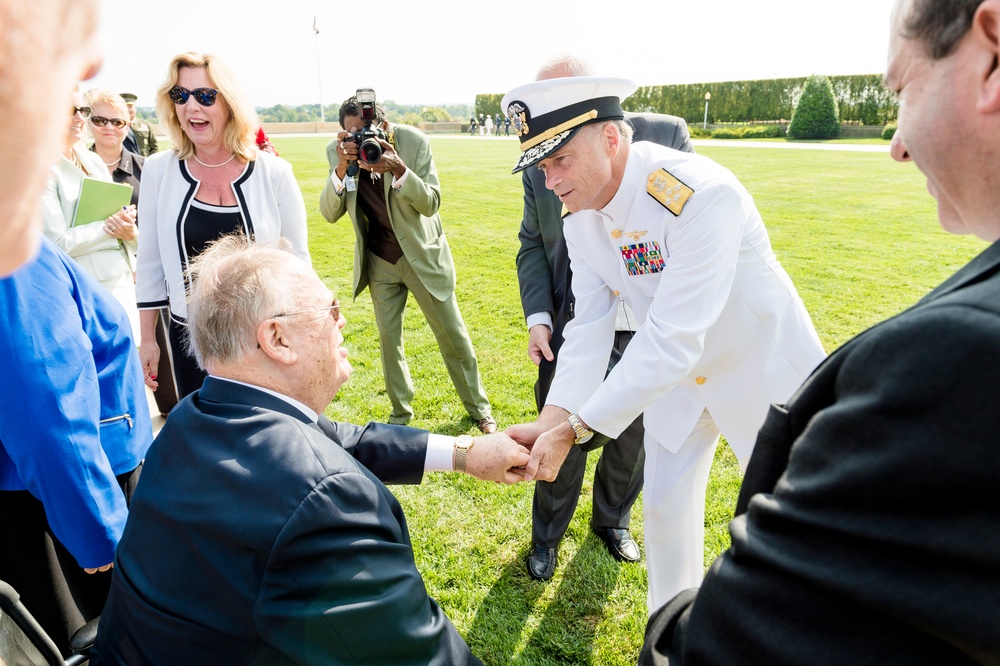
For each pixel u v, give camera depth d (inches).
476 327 216.2
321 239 354.6
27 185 14.3
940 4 23.6
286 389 50.6
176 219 105.0
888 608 21.1
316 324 50.4
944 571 20.3
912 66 25.4
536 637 93.7
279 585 39.7
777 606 24.3
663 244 70.4
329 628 39.4
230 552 40.9
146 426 75.0
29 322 55.4
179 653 42.3
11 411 55.8
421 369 183.2
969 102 23.7
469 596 100.6
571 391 84.3
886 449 21.2
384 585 41.5
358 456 67.3
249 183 105.8
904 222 372.5
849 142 1170.0
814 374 30.6
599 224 80.1
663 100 1664.6
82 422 58.5
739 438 79.1
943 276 262.8
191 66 97.5
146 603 43.4
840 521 22.5
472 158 888.3
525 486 127.0
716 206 66.2
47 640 44.4
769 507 25.5
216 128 101.0
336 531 41.1
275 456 42.9
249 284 48.4
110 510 61.1
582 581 103.9
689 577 85.4
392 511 47.7
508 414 157.8
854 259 289.6
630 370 68.5
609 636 93.7
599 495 108.2
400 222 132.2
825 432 23.7
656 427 81.6
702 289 66.3
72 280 65.8
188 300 51.1
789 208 422.3
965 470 19.6
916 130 25.7
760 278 73.5
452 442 69.0
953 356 20.0
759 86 1524.4
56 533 60.8
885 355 22.1
